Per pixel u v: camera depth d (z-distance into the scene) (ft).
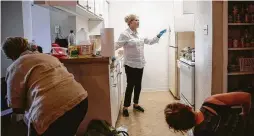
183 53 13.20
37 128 5.42
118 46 11.53
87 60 8.11
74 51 8.30
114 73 9.93
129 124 10.69
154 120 11.12
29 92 5.57
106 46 8.14
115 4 16.31
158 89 16.92
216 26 8.83
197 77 10.59
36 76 5.53
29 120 5.60
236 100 5.41
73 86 5.93
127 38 11.66
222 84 9.15
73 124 5.79
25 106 5.78
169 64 16.25
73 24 11.07
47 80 5.56
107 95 8.35
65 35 11.54
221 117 5.22
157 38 12.70
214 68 9.04
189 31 12.54
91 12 10.12
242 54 10.44
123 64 13.08
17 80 5.52
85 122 8.45
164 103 13.83
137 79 12.21
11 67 5.63
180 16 12.55
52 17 11.55
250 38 9.82
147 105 13.53
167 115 4.85
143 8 16.35
